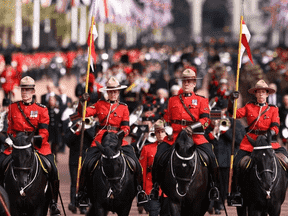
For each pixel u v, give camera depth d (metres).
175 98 41.19
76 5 172.00
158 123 44.12
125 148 40.47
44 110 40.22
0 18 196.12
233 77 131.75
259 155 38.31
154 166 41.25
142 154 44.97
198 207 39.59
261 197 38.97
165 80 97.50
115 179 36.44
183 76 40.72
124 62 129.50
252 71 96.50
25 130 40.00
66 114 54.84
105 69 112.69
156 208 43.50
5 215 32.78
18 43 197.38
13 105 40.22
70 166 51.72
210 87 60.44
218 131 49.19
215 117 44.84
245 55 165.75
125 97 81.75
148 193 44.44
